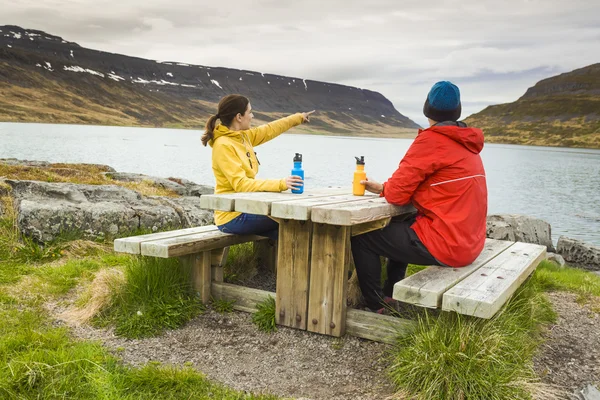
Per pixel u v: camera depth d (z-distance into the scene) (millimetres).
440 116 3373
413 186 3258
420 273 3197
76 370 2834
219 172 3990
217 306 3992
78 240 5883
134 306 3775
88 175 10992
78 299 4125
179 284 3982
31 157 39250
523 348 3098
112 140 93062
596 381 3104
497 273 3326
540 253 4215
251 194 3660
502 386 2646
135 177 11766
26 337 3174
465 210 3229
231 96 3977
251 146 4223
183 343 3445
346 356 3287
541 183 45750
